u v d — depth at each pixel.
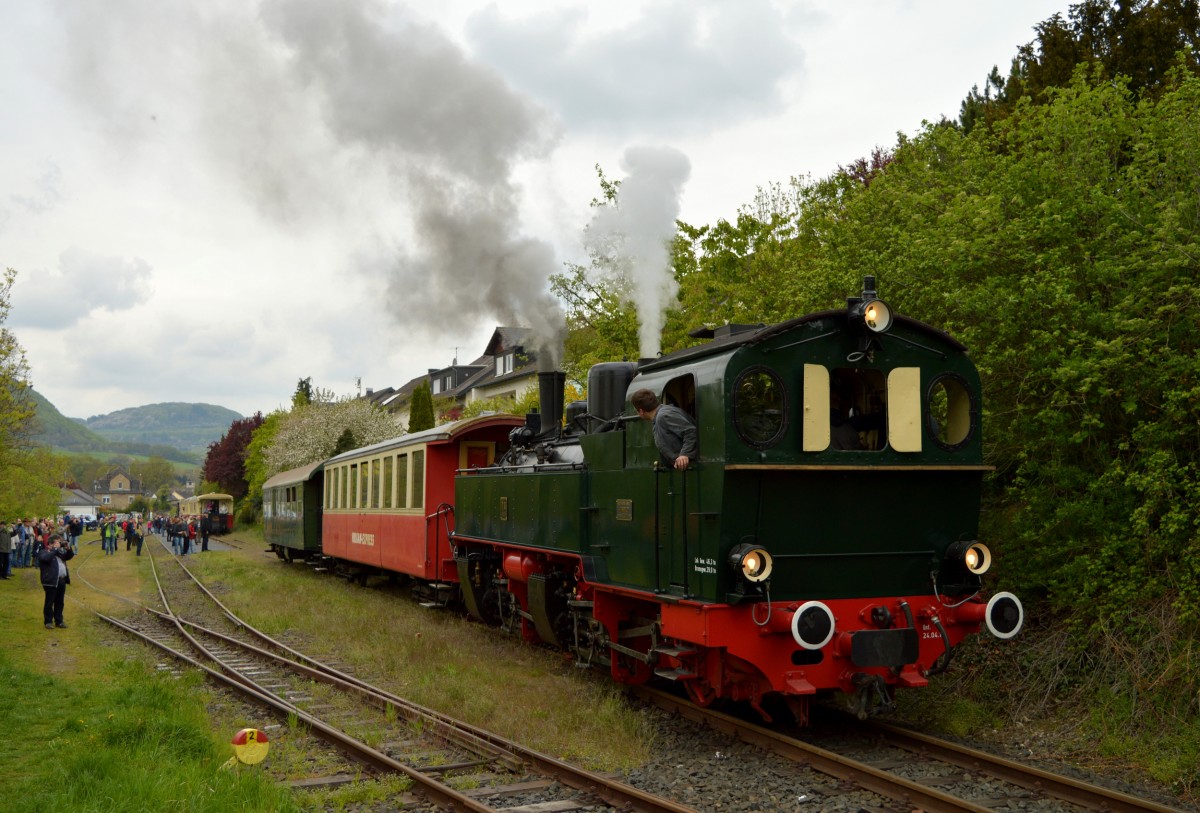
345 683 9.80
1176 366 7.64
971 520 7.70
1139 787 6.42
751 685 7.42
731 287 16.39
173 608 18.31
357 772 6.89
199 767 6.60
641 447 8.34
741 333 7.74
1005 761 6.52
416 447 15.70
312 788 6.54
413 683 9.83
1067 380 8.00
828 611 6.65
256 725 8.40
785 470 6.97
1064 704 7.93
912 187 11.40
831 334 7.33
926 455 7.46
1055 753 7.20
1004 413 9.16
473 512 13.41
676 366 8.15
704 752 7.29
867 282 7.41
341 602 17.20
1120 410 8.54
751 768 6.79
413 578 17.59
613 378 9.76
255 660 12.02
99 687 9.92
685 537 7.48
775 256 16.00
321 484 25.16
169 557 35.22
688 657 7.77
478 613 13.27
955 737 7.63
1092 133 9.26
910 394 7.46
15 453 23.92
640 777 6.70
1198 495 7.36
